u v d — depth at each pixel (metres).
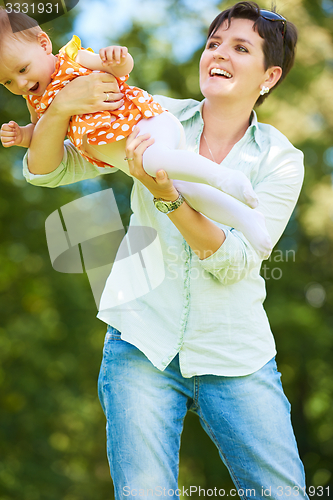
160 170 2.57
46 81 2.95
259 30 3.08
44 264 12.16
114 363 3.03
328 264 13.13
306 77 11.79
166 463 2.88
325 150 12.20
